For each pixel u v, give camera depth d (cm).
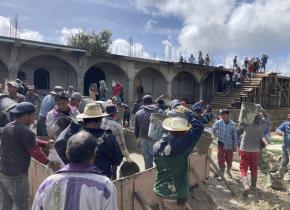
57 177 242
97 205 235
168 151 437
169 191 448
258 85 2814
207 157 810
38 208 243
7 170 445
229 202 722
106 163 413
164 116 650
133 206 547
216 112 2023
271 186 847
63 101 598
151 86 2817
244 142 784
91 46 3091
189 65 2716
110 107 576
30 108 446
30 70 2142
